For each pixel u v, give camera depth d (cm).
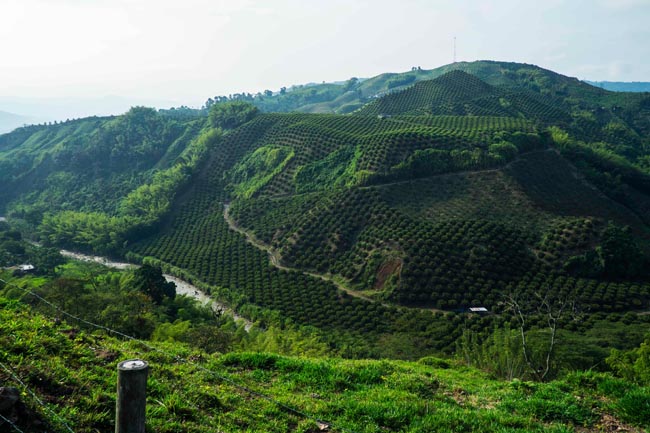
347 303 6450
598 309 5728
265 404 1300
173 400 1160
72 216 11681
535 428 1262
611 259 6384
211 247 8994
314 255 7744
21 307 1775
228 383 1445
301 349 4247
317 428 1195
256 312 6356
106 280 6494
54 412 958
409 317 5909
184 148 15300
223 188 11694
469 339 5122
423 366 2481
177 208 11094
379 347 5069
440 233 7119
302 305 6538
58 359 1248
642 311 5734
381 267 6906
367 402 1369
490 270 6456
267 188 10750
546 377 2877
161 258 9088
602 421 1341
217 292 7169
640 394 1391
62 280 3947
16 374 1073
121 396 783
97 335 1722
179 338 3506
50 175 15700
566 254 6656
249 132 13425
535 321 5491
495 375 2761
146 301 4531
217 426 1112
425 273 6494
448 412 1348
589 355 4097
